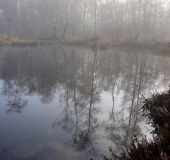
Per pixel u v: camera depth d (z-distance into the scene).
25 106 5.96
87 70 11.51
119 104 6.29
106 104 6.28
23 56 16.88
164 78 9.80
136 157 3.06
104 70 11.62
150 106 5.37
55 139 4.12
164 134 3.34
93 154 3.64
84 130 4.51
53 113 5.49
